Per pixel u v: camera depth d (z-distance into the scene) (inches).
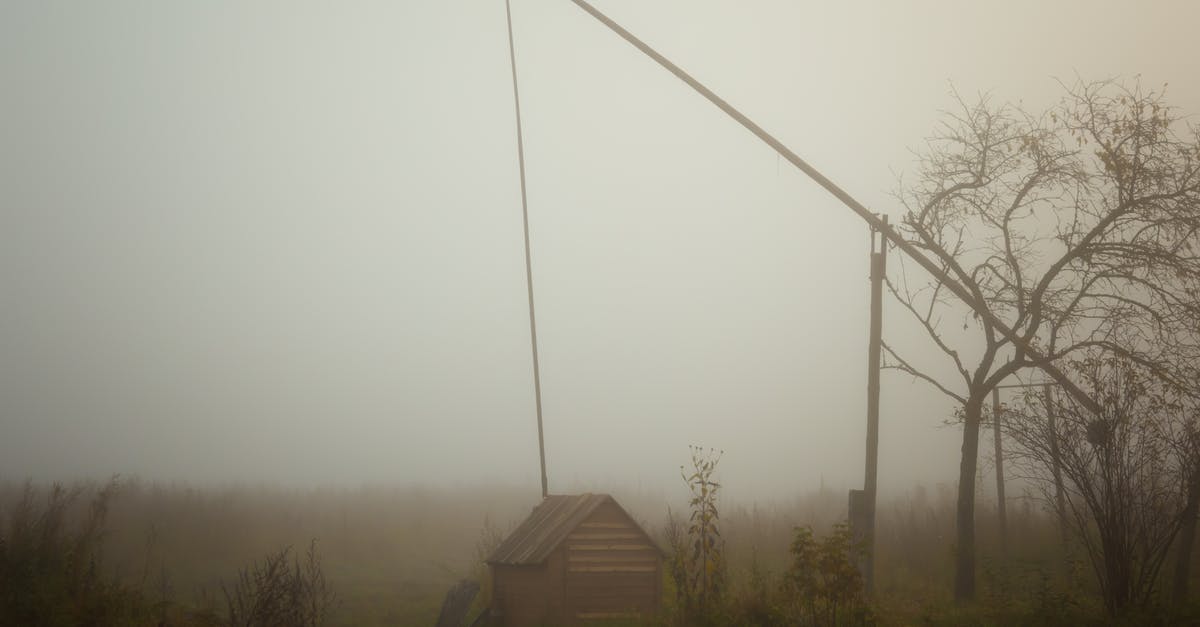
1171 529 579.2
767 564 1053.8
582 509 882.8
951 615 621.6
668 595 859.4
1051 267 837.8
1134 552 587.8
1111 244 819.4
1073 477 602.9
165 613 679.1
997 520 1295.5
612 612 842.2
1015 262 860.6
